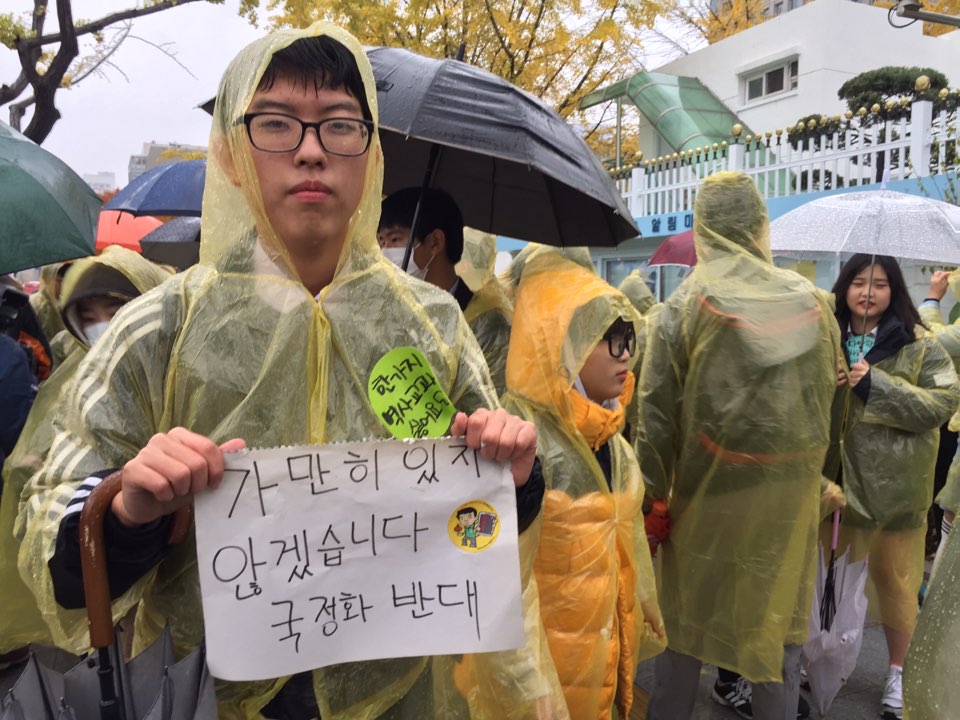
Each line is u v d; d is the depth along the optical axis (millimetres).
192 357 1144
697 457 2459
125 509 1008
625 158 14906
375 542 1132
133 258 2619
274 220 1200
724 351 2367
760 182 9398
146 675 1082
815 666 2666
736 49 13773
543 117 2455
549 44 10711
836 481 2996
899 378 2949
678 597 2551
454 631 1154
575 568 2002
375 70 2578
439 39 10391
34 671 1031
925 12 4535
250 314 1166
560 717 1751
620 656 2182
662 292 10180
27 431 2176
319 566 1104
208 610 1050
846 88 11484
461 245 2652
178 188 5188
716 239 2531
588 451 2053
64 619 1128
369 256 1268
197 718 1040
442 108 2326
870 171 8062
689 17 17500
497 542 1173
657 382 2533
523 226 2988
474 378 1343
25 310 2676
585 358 2031
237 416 1143
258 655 1069
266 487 1074
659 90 12781
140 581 1142
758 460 2346
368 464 1128
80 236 2543
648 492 2568
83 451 1114
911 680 1342
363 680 1211
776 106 13031
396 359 1217
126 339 1152
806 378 2348
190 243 5199
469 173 3002
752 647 2385
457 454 1166
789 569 2354
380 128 2332
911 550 3018
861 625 2662
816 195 8484
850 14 12219
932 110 7594
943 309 6656
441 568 1156
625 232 2664
